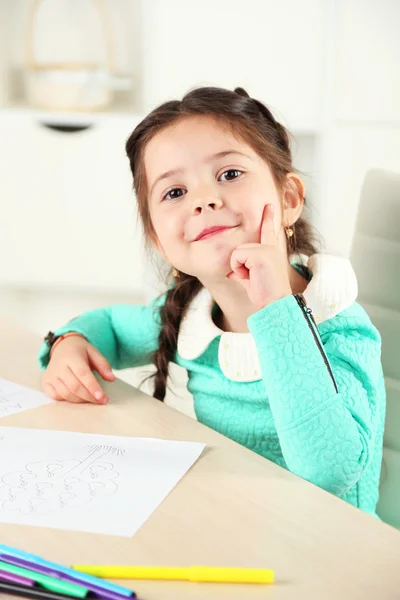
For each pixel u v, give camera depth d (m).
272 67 2.45
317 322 0.94
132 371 2.46
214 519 0.65
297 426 0.81
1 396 0.95
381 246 1.12
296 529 0.63
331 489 0.81
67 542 0.61
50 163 2.56
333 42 2.40
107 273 2.62
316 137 2.49
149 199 1.03
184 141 0.97
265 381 0.84
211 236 0.94
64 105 2.53
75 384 0.93
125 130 2.52
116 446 0.79
